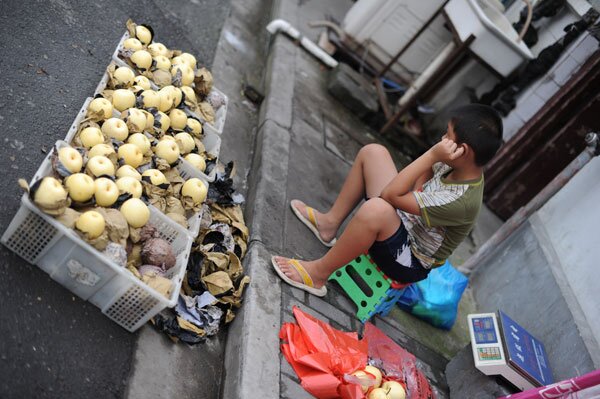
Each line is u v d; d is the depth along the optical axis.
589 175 4.33
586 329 3.59
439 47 6.12
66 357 2.35
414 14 5.99
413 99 5.76
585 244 4.01
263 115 4.85
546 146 5.35
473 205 3.03
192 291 3.00
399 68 6.40
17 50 3.34
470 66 5.94
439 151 2.91
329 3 7.48
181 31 5.12
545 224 4.43
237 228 3.41
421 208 3.02
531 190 5.42
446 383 3.45
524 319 4.05
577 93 5.16
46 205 2.27
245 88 5.12
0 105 2.97
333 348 2.99
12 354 2.19
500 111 5.80
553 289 3.94
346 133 5.47
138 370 2.56
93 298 2.57
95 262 2.43
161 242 2.75
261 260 3.30
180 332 2.80
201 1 5.86
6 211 2.59
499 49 5.36
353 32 6.30
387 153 3.62
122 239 2.53
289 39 6.18
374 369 2.98
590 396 2.64
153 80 3.58
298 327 3.04
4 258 2.40
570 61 5.33
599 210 4.07
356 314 3.47
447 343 3.86
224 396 2.71
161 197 2.94
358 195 3.72
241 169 4.30
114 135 2.97
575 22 5.31
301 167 4.45
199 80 3.92
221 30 5.74
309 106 5.36
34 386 2.17
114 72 3.33
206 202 3.35
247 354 2.73
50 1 3.90
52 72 3.44
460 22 5.49
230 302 3.01
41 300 2.42
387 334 3.52
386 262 3.25
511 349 3.16
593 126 5.15
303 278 3.28
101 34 4.10
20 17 3.55
